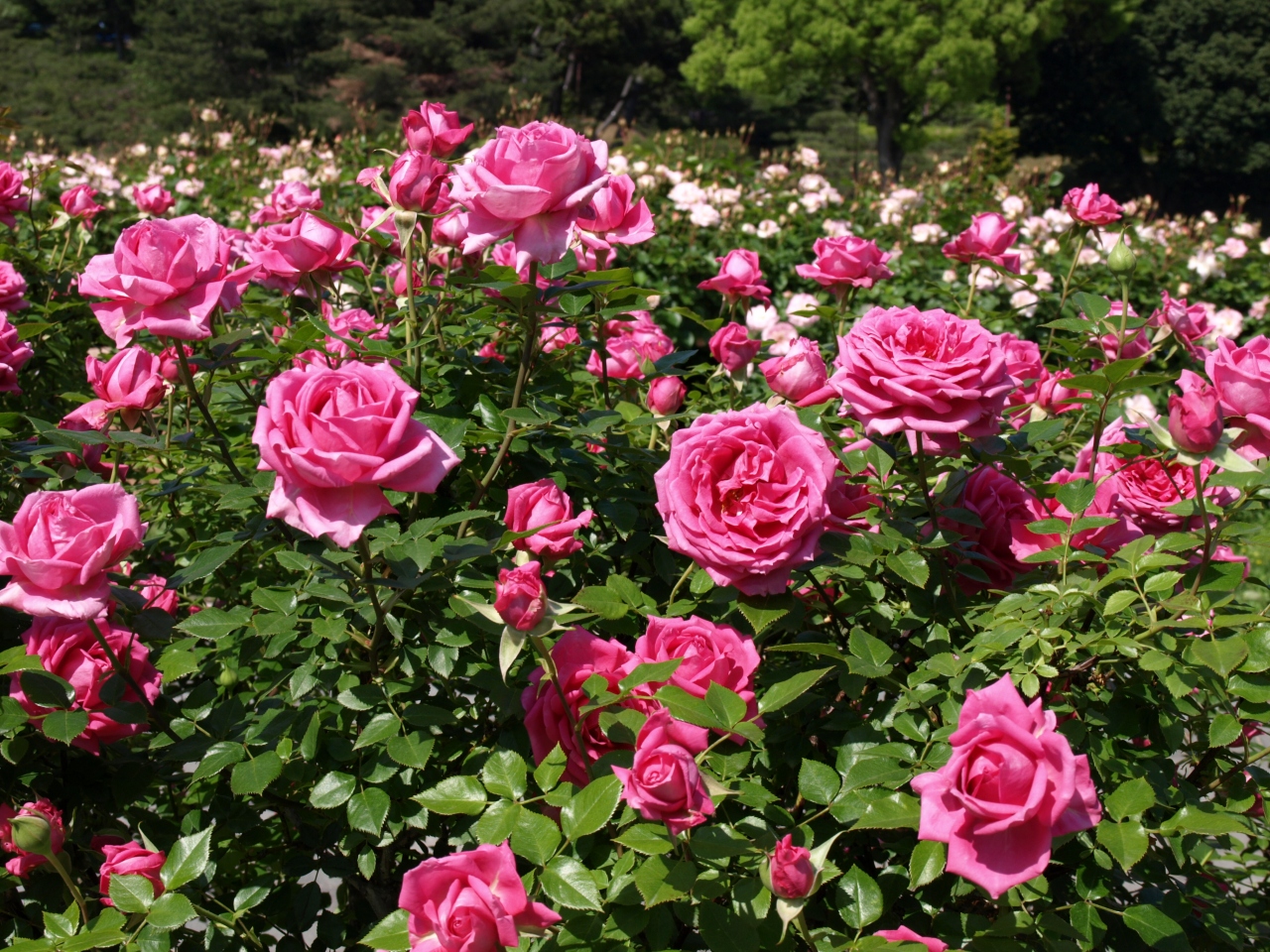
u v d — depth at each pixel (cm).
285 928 181
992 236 261
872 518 181
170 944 141
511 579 127
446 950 115
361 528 122
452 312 217
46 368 308
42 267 338
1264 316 774
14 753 162
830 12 3403
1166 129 3662
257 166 866
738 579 144
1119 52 3662
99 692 162
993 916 165
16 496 223
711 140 905
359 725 166
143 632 156
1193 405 144
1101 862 142
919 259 682
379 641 164
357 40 4084
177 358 187
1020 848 111
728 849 125
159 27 3800
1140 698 162
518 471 199
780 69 3597
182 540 250
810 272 253
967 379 152
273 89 3725
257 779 143
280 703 165
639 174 701
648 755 121
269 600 158
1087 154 3988
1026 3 3412
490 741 177
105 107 3884
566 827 129
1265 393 146
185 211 712
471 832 151
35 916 182
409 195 185
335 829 170
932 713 156
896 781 136
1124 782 140
